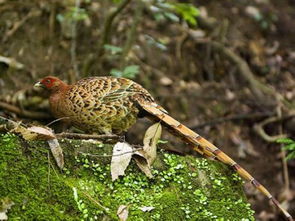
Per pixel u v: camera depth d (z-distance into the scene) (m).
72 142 5.69
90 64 11.36
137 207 5.36
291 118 12.70
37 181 5.21
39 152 5.43
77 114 6.55
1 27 11.95
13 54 11.62
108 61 11.97
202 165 6.00
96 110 6.49
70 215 5.11
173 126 6.12
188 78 13.22
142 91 6.62
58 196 5.18
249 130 12.77
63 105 6.62
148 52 12.96
